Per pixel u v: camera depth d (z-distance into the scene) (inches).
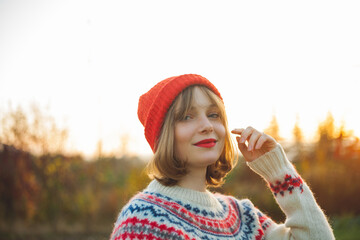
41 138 358.0
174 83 64.4
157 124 64.6
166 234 56.8
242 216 73.0
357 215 259.8
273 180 70.5
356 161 269.3
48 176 349.4
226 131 68.8
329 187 268.8
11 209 332.2
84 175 368.5
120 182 375.6
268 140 70.8
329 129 283.6
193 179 65.9
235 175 299.0
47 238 294.8
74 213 340.5
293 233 68.2
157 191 63.7
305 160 286.2
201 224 61.6
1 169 336.5
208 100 65.1
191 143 62.9
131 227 57.2
